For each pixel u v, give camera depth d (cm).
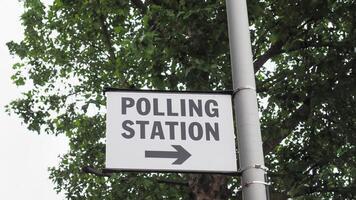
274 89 1187
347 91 1117
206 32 1010
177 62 1030
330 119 1232
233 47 470
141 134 457
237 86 459
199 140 460
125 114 464
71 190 1648
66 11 1545
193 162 450
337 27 1202
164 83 1048
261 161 434
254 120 446
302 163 1267
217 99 477
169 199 1429
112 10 1266
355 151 1269
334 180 1336
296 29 1159
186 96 476
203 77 1016
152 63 1041
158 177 1437
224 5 1020
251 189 425
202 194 1062
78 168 1655
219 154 455
